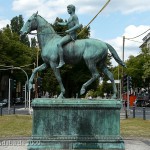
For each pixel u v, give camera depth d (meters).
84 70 42.62
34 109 11.99
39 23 12.55
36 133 11.91
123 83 34.75
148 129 21.09
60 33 13.08
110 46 12.64
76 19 12.42
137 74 77.38
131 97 70.88
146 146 13.95
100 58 12.32
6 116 31.16
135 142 15.28
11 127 21.62
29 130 19.91
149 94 78.94
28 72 68.88
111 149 11.88
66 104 11.95
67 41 12.27
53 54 12.23
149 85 78.88
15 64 67.12
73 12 12.55
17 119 27.77
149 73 64.69
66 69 41.75
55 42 12.39
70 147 11.80
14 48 68.25
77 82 43.16
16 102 77.88
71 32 12.23
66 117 12.01
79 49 12.22
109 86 100.25
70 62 12.47
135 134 18.44
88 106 12.02
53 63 12.27
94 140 11.92
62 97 12.37
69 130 11.98
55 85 47.97
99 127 12.05
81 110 12.05
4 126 22.20
